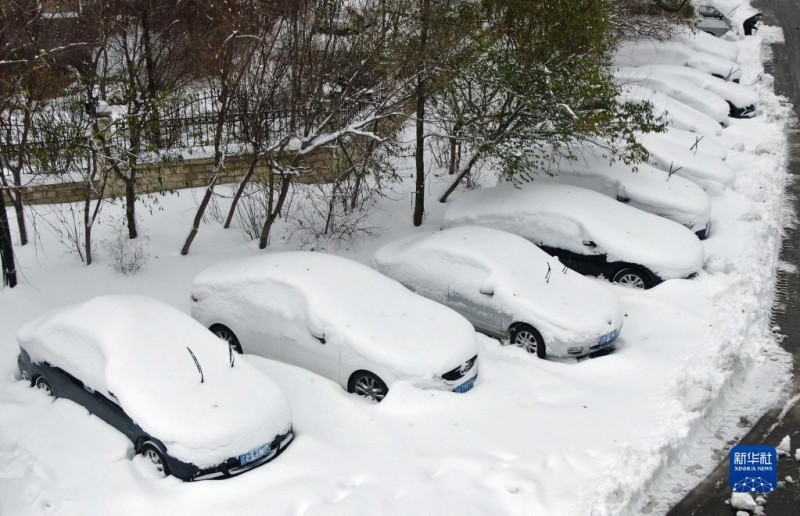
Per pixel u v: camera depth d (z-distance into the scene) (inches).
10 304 429.4
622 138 581.9
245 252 515.5
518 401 338.6
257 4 463.2
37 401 335.0
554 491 276.4
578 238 476.4
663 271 462.9
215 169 489.4
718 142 729.0
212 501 268.8
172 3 482.3
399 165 681.6
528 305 386.6
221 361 314.8
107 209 549.0
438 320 365.1
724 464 311.9
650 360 382.9
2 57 415.2
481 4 514.0
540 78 493.0
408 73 511.8
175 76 501.7
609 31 705.0
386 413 323.0
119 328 319.9
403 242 457.1
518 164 508.1
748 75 1022.4
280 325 365.1
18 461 292.8
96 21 456.8
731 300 442.3
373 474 283.1
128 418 293.6
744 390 367.6
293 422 317.1
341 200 578.9
